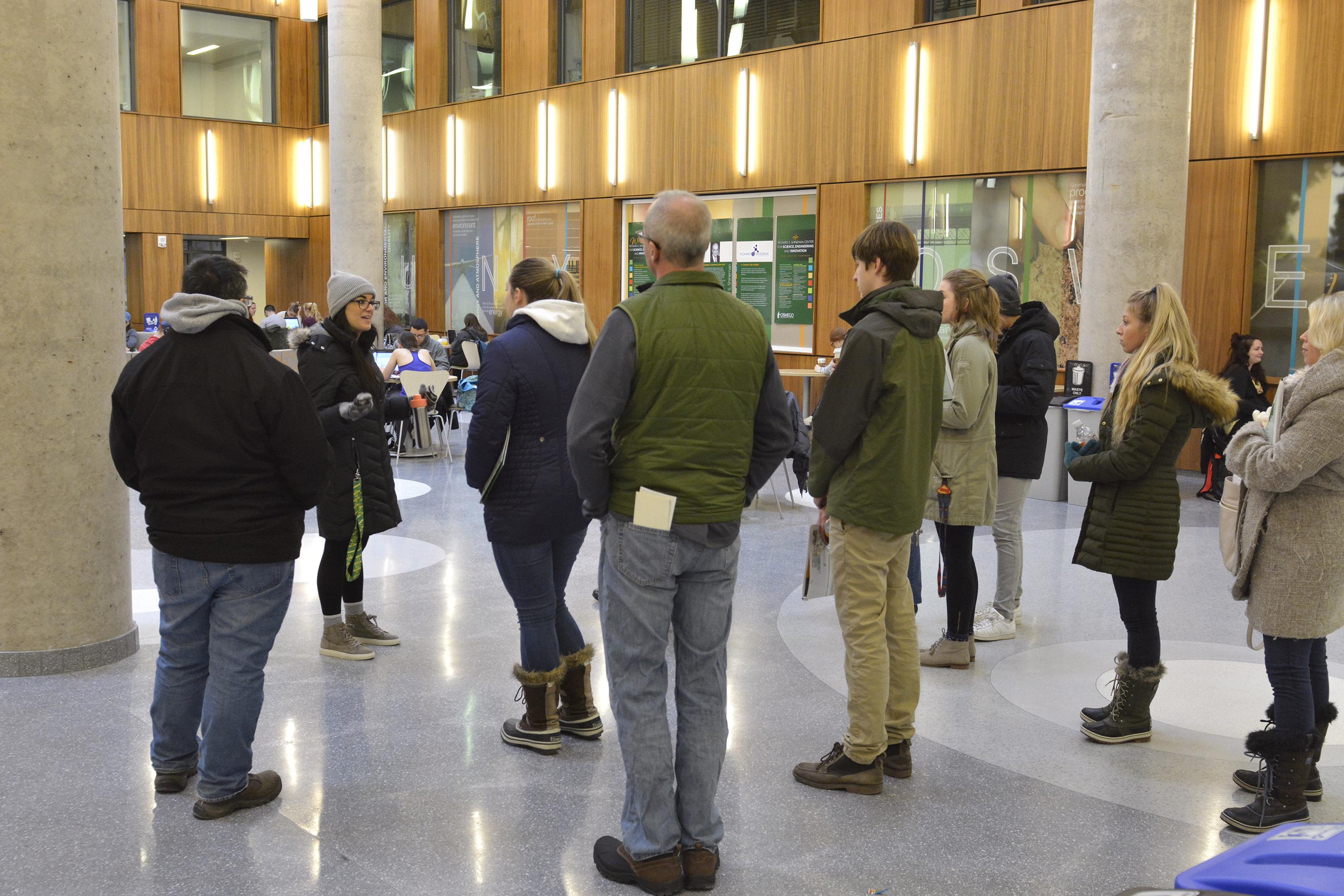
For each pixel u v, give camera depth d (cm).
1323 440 301
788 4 1324
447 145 1767
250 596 318
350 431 461
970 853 309
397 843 311
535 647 373
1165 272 898
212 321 306
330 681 450
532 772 361
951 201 1183
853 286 1271
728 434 283
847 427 325
